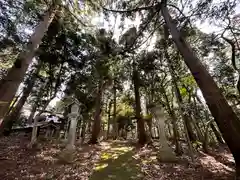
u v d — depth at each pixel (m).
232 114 3.80
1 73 6.61
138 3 6.39
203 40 6.98
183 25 5.95
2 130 8.16
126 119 17.45
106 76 9.57
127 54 7.90
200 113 10.58
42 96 9.43
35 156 5.33
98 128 10.57
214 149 8.77
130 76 10.97
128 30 7.92
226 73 8.44
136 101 11.17
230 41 6.49
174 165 5.10
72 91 9.61
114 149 8.28
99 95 11.16
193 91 10.87
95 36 8.15
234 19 5.89
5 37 4.34
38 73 8.92
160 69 8.44
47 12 6.28
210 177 3.85
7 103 4.19
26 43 4.91
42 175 3.78
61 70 9.20
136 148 8.63
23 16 4.80
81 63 9.14
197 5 5.49
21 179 3.43
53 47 7.93
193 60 4.74
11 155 5.08
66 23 7.70
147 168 4.82
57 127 9.84
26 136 8.89
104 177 4.02
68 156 5.29
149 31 7.47
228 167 4.86
